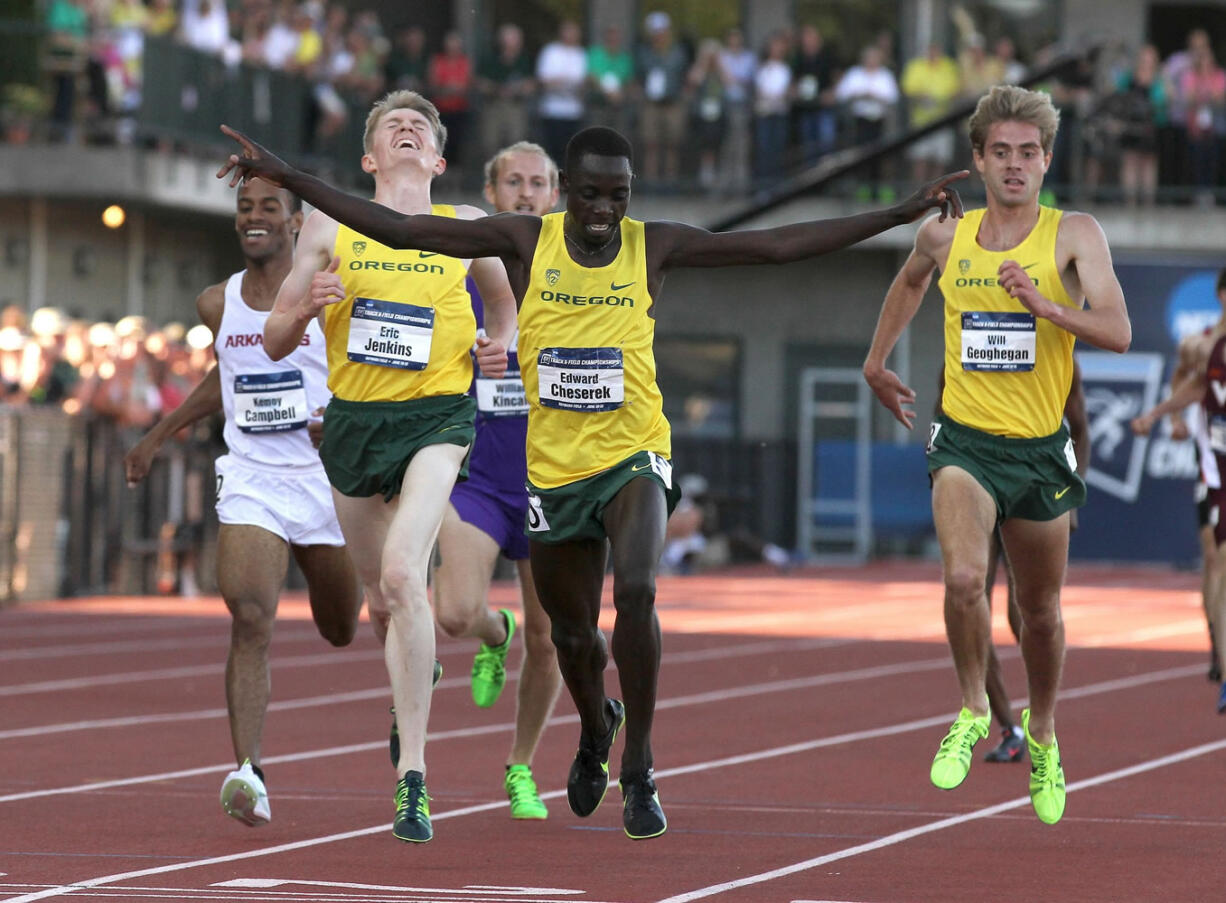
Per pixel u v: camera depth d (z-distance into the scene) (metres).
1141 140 94.62
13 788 27.05
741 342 106.75
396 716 21.59
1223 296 39.12
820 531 96.94
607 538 22.02
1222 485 38.69
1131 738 33.97
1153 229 94.56
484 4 106.44
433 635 21.72
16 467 63.38
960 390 23.33
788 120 94.12
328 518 24.53
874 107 94.06
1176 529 89.06
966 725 22.89
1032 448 23.09
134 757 30.44
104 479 66.38
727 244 21.45
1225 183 95.06
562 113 92.00
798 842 22.98
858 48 108.62
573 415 21.34
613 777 28.78
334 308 22.66
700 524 94.25
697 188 94.00
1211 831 24.05
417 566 21.72
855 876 20.62
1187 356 40.81
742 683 43.41
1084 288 22.75
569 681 22.53
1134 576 89.56
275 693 40.44
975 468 23.14
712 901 19.02
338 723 35.41
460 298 22.80
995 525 24.12
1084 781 28.66
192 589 68.62
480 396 26.28
